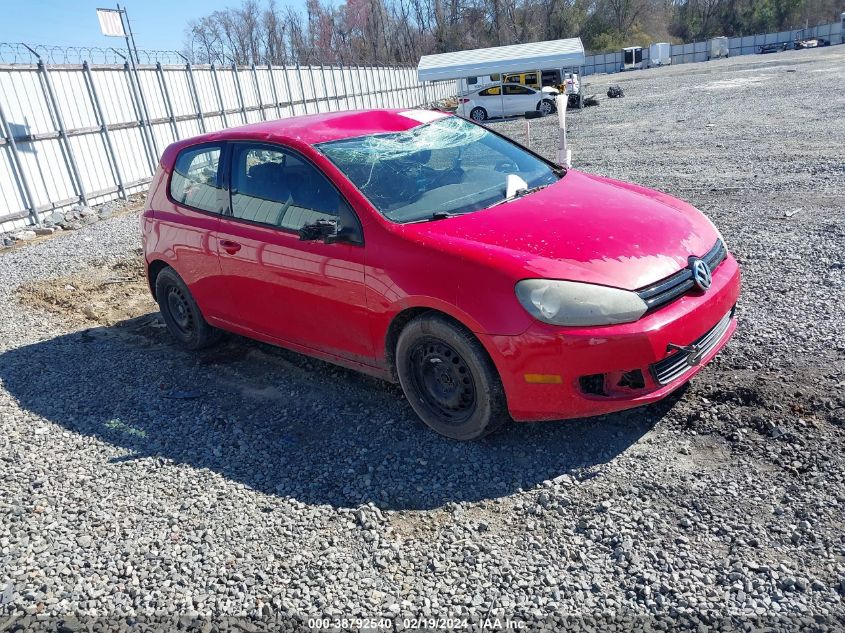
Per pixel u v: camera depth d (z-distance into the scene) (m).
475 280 3.30
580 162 12.85
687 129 15.80
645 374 3.22
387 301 3.63
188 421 4.24
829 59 38.94
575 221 3.64
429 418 3.75
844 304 4.76
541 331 3.16
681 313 3.28
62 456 3.94
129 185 15.17
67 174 13.21
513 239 3.47
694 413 3.60
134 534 3.17
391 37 78.75
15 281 8.05
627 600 2.51
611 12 88.44
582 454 3.43
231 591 2.76
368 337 3.87
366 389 4.42
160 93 16.45
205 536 3.12
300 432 3.98
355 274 3.78
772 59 49.84
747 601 2.43
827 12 87.75
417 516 3.13
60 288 7.54
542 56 25.70
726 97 22.88
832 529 2.71
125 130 15.11
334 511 3.22
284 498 3.36
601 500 3.07
